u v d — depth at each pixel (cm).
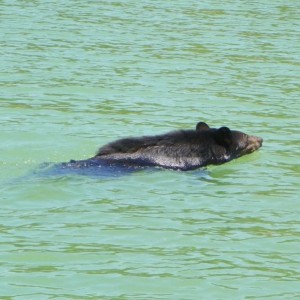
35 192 5341
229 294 4138
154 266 4403
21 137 6575
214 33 10969
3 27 10731
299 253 4650
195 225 4988
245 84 8625
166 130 7019
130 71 8994
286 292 4175
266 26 11550
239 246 4709
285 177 5941
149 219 5028
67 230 4809
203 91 8319
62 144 6456
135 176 5722
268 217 5172
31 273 4266
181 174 5884
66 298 4009
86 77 8650
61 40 10219
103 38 10444
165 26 11288
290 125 7288
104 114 7419
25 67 8931
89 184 5525
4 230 4775
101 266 4372
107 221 4975
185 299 4066
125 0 13112
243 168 6116
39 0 12738
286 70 9281
